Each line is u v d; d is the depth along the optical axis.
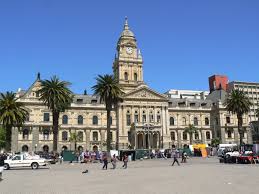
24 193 26.34
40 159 59.28
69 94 88.62
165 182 32.44
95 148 133.88
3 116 82.69
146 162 76.31
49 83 86.31
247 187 27.47
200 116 151.38
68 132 132.00
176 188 27.70
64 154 85.69
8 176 43.34
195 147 111.44
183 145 145.75
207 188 27.28
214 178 35.25
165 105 139.38
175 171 46.44
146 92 137.88
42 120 128.88
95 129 135.00
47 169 57.09
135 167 58.22
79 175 42.81
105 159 55.06
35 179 38.25
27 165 58.28
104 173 45.41
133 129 130.50
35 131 127.38
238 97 107.94
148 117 136.50
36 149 126.25
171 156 103.25
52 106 85.50
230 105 109.06
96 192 26.23
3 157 62.94
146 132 129.88
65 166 65.19
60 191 27.27
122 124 132.88
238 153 67.94
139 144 133.12
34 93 129.62
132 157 87.81
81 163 77.44
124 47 145.62
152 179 35.66
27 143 125.94
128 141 132.50
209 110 152.75
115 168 56.00
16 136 124.81
